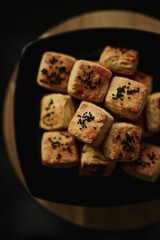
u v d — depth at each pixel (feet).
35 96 1.36
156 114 1.25
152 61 1.32
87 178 1.33
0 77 1.83
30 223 1.83
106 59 1.26
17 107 1.34
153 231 1.72
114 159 1.22
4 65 1.84
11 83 1.50
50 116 1.30
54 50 1.34
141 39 1.31
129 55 1.26
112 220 1.47
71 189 1.33
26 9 1.84
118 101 1.22
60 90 1.31
